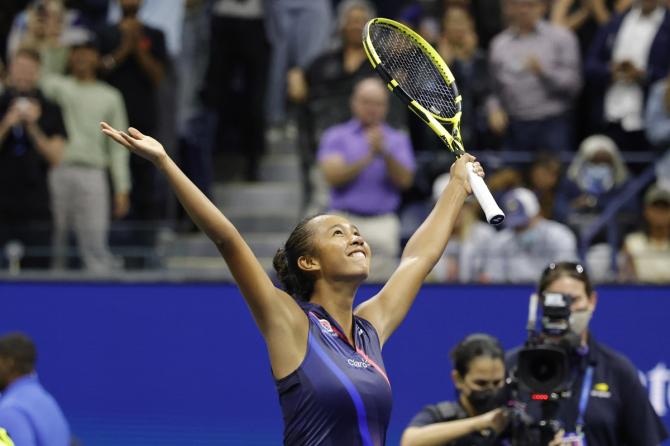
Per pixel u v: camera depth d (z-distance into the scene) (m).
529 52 30.53
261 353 25.86
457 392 18.64
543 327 17.00
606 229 26.62
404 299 13.77
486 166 28.16
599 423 17.67
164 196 29.53
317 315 12.77
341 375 12.38
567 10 33.97
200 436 25.83
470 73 31.03
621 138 30.39
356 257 12.89
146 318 26.16
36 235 28.02
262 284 12.43
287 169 34.28
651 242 26.34
